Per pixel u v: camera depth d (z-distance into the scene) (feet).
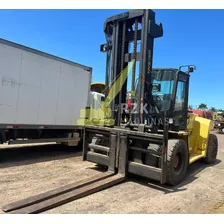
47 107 25.07
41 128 24.66
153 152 16.28
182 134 18.31
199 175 21.02
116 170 17.99
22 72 22.49
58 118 26.35
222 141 51.80
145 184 17.19
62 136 28.37
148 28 17.69
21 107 22.66
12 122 22.03
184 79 20.70
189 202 14.32
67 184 16.16
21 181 16.63
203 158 25.75
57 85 25.98
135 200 14.11
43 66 24.38
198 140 24.36
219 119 84.79
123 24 19.40
